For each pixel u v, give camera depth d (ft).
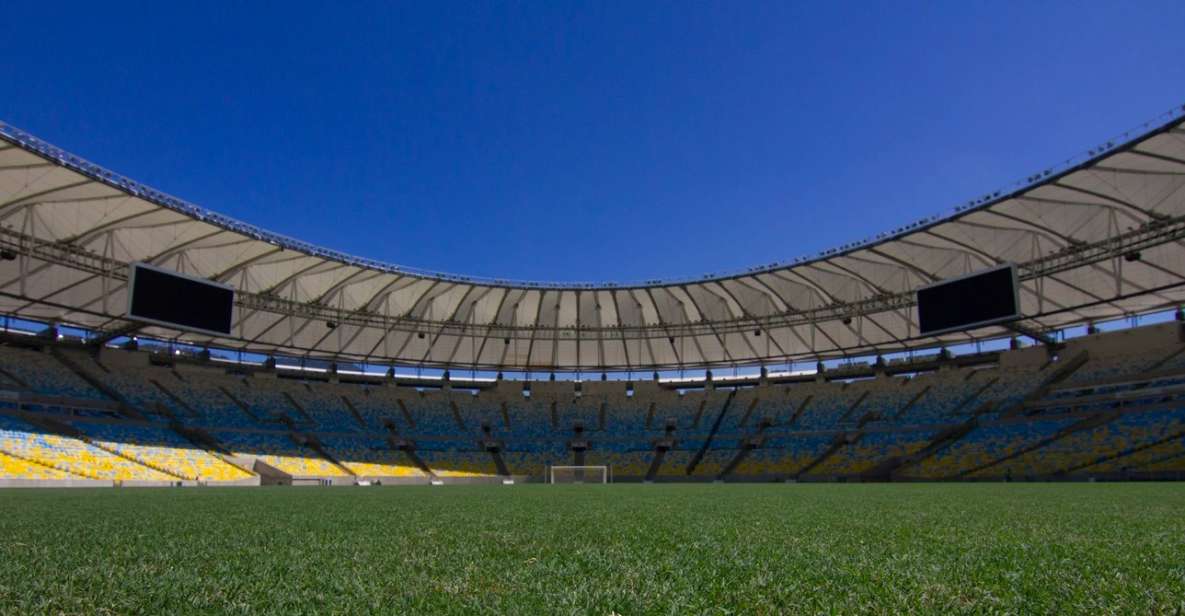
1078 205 118.52
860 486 114.93
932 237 136.26
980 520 29.07
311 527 26.04
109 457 137.39
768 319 184.85
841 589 12.50
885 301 164.14
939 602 11.45
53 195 106.93
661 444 206.90
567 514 35.29
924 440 173.47
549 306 193.06
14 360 150.30
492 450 205.16
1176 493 62.39
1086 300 151.12
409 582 13.24
